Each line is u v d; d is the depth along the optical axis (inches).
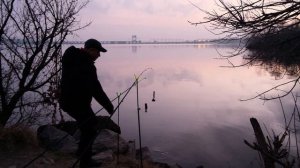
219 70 2598.4
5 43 280.4
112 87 1526.8
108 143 276.1
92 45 185.2
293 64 147.5
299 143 509.0
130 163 247.4
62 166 202.5
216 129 788.0
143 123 831.1
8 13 272.2
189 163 552.4
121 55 5689.0
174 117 914.1
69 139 248.5
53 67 304.7
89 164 196.2
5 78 286.8
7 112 272.4
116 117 889.5
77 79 179.3
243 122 855.7
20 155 204.2
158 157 567.2
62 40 295.1
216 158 574.2
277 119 839.7
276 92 1204.5
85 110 186.9
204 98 1267.2
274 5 139.6
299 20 140.8
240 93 1376.7
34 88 290.4
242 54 151.1
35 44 285.7
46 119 327.9
